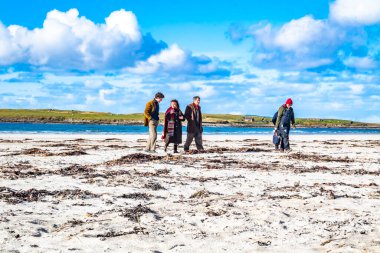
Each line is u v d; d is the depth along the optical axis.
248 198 8.43
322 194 9.03
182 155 19.00
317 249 5.33
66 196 8.75
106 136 45.31
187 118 20.84
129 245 5.42
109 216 6.91
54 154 18.72
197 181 11.12
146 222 6.58
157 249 5.29
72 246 5.38
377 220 6.77
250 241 5.63
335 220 6.76
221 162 15.84
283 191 9.44
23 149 22.70
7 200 8.21
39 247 5.32
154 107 20.64
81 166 14.09
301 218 6.85
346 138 47.47
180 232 6.04
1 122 154.75
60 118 169.75
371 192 9.46
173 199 8.71
